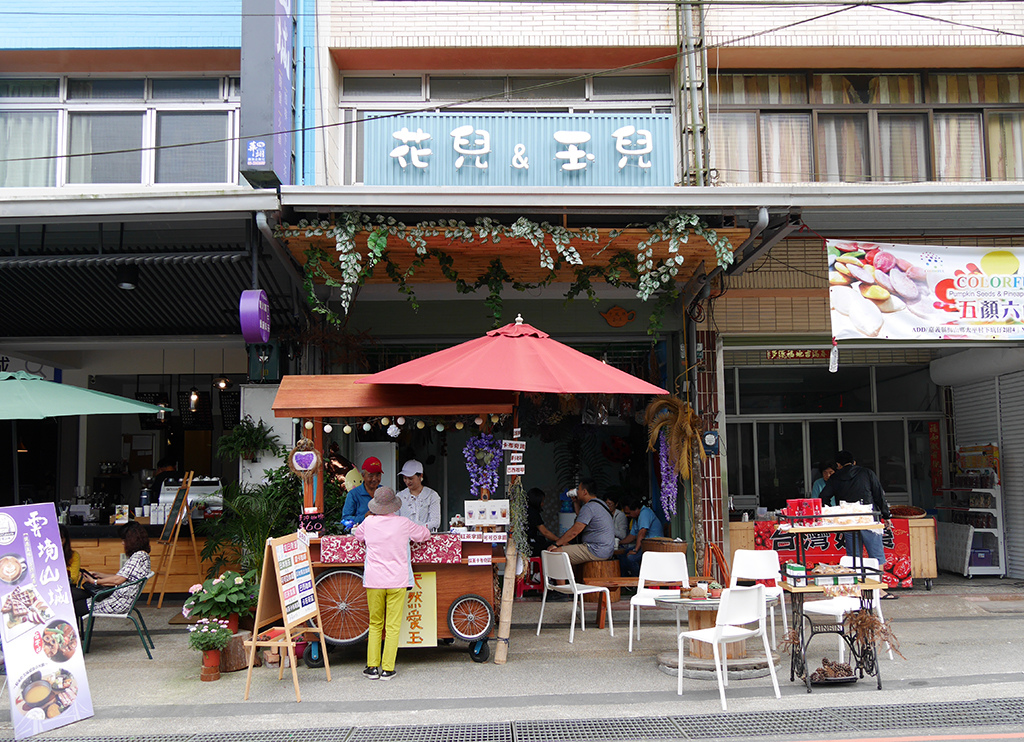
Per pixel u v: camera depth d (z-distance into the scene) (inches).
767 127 394.9
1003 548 420.8
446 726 196.9
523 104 392.2
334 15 378.0
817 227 368.8
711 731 190.9
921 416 451.5
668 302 354.3
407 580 244.8
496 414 274.4
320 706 215.5
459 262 337.1
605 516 338.6
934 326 310.7
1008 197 301.6
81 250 347.3
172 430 501.0
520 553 273.6
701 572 366.6
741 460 442.9
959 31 379.2
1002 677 235.3
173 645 293.9
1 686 238.5
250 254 313.3
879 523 236.7
